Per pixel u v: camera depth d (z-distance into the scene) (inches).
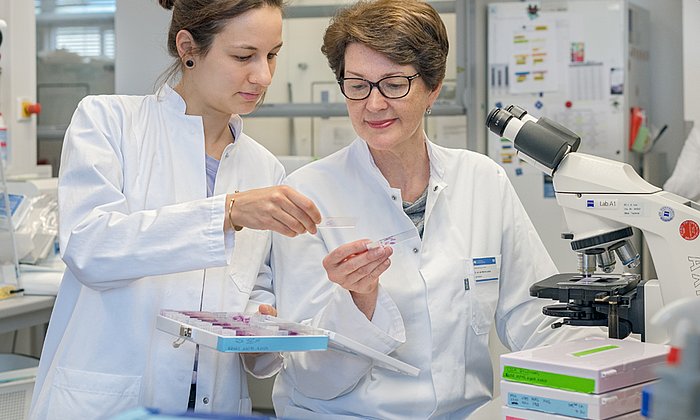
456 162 73.0
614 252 68.4
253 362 70.7
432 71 64.0
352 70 63.1
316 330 55.6
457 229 70.3
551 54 177.9
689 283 60.2
